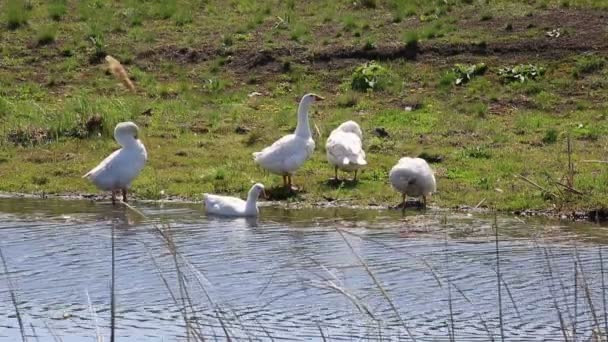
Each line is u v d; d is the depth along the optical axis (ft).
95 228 50.08
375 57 79.66
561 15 82.74
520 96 73.31
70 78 79.61
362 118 70.13
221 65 80.69
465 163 60.59
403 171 53.16
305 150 56.29
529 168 59.21
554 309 38.22
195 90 77.10
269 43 82.58
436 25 82.17
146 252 45.75
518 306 38.55
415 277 41.96
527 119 68.80
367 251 45.65
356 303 31.71
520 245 46.50
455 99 73.36
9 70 80.94
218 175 59.52
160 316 38.29
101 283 41.81
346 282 41.37
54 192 58.29
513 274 42.14
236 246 46.57
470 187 56.70
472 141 64.85
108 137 66.69
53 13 88.94
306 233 48.91
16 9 89.15
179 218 52.11
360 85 75.87
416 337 35.70
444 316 37.78
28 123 68.28
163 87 77.00
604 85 74.08
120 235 48.70
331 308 38.60
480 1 86.02
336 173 58.18
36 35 85.87
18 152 64.23
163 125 68.80
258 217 52.37
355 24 84.23
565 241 47.11
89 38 85.40
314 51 80.79
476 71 76.38
